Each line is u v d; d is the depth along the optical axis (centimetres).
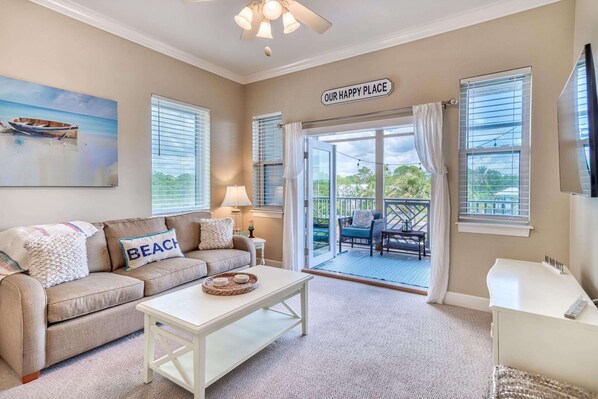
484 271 295
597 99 148
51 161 265
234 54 383
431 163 310
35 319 186
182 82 378
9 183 243
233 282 223
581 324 137
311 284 380
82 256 239
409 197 609
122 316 231
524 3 269
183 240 341
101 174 299
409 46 331
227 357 190
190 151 396
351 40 348
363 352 223
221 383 187
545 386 129
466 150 305
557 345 142
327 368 203
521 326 148
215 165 426
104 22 298
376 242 585
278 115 442
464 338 243
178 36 336
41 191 262
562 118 208
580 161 169
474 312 292
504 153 288
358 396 177
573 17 252
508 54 279
